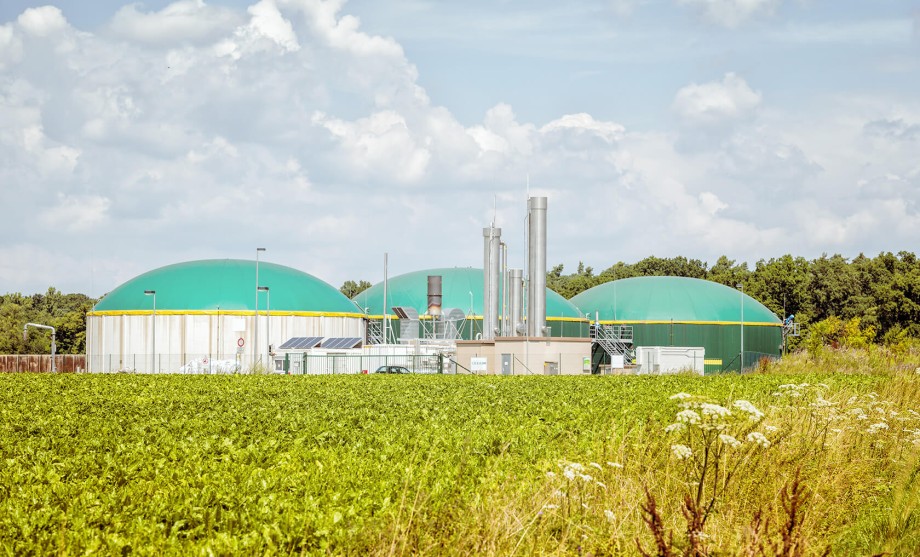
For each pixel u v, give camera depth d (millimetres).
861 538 13844
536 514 11773
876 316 127562
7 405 28922
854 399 23156
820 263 148250
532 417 23422
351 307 94812
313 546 11188
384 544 10914
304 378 46500
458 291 95875
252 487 13844
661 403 27969
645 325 97688
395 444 18234
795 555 10789
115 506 12820
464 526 11289
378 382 41750
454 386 38094
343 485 14078
